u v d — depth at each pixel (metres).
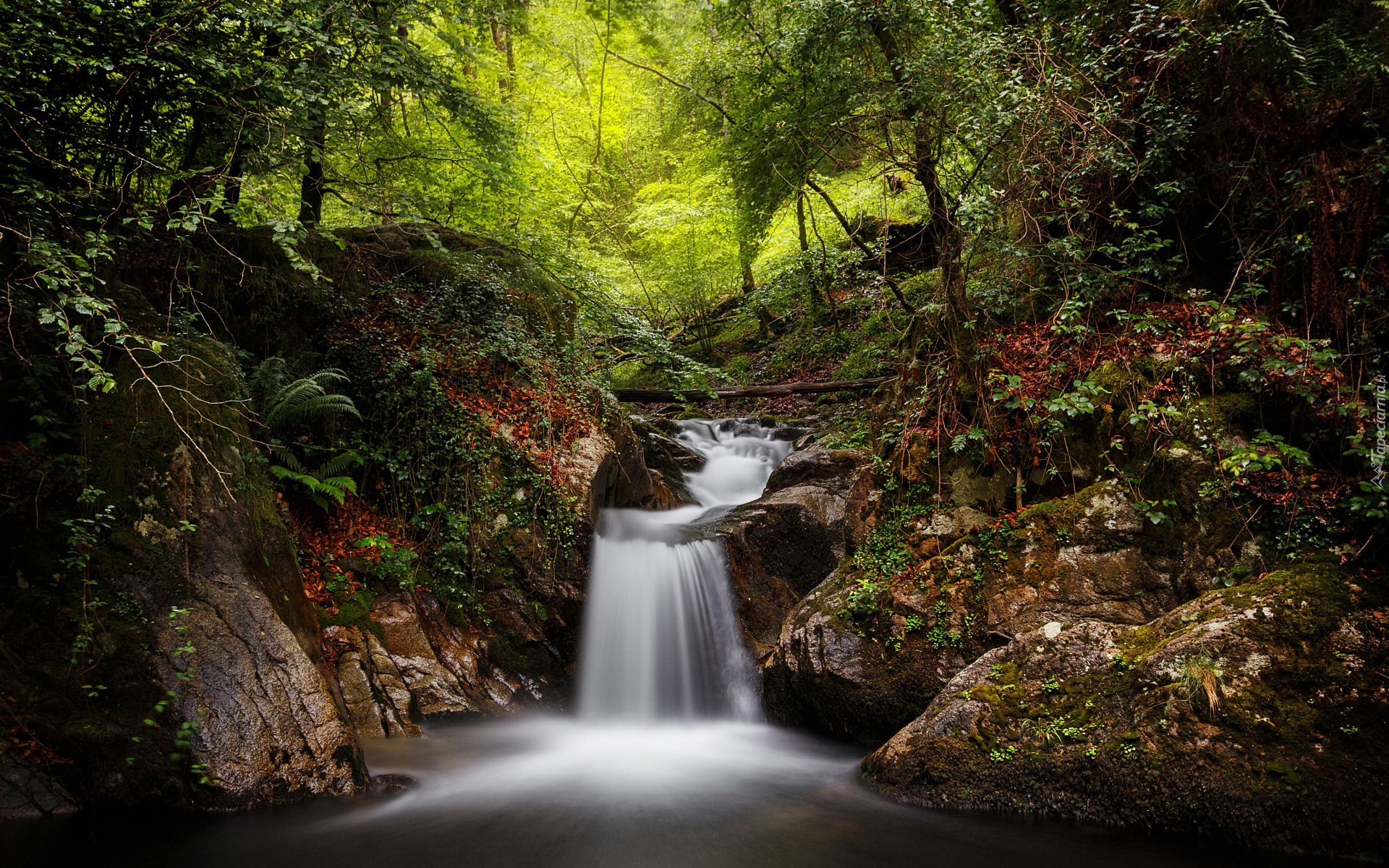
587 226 16.56
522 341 8.38
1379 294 5.01
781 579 8.46
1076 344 6.13
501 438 7.66
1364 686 3.84
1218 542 4.95
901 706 5.66
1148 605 5.10
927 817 4.45
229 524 5.09
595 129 17.05
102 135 5.48
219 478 4.98
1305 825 3.63
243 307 7.14
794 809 4.78
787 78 8.69
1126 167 5.83
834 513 8.86
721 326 18.66
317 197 8.26
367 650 6.24
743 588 8.18
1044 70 6.12
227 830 4.23
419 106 9.16
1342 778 3.65
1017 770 4.40
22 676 4.23
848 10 7.11
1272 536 4.82
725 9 9.45
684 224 15.96
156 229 6.61
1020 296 6.78
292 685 4.80
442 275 8.55
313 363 7.31
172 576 4.71
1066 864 3.83
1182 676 4.15
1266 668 4.04
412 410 7.39
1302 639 4.08
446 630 6.96
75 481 4.70
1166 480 5.25
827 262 11.06
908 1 7.04
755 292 14.56
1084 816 4.15
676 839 4.33
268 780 4.48
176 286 6.62
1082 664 4.62
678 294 16.86
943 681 5.49
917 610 5.79
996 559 5.64
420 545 7.21
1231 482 4.99
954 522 6.08
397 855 4.08
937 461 6.34
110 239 5.38
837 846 4.18
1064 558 5.41
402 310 7.97
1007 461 6.07
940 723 4.79
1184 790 3.93
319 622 6.11
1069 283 6.35
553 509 7.61
